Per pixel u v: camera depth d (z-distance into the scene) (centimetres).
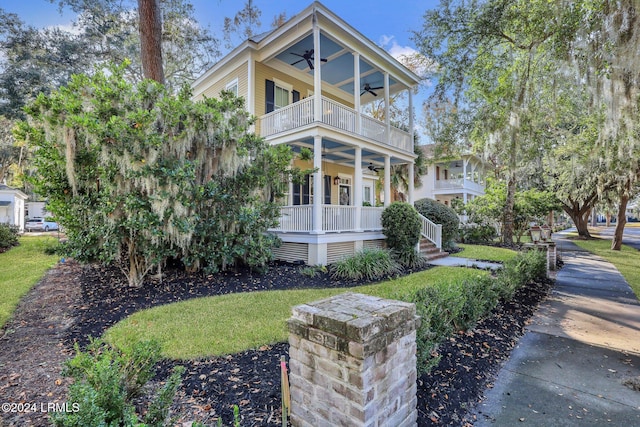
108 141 521
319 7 820
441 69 843
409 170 1212
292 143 1002
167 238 588
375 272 741
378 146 1041
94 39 1434
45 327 412
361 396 172
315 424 198
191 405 238
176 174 550
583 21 563
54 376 283
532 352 362
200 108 600
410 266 902
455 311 356
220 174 673
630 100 549
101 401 169
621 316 491
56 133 530
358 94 970
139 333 382
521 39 697
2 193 2409
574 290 662
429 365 274
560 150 1180
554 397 271
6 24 1317
